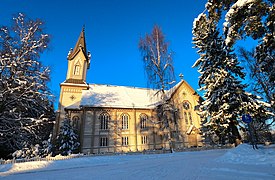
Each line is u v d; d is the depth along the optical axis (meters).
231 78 21.83
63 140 31.83
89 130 36.50
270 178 5.94
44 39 20.84
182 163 11.86
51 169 12.75
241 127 20.94
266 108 20.34
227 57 23.11
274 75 14.05
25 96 19.47
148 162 14.23
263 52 13.39
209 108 22.67
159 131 40.62
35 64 20.17
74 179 8.05
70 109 38.31
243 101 20.80
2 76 18.14
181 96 42.25
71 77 45.66
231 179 6.14
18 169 13.31
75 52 47.84
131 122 40.06
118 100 42.53
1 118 17.72
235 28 9.61
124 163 14.73
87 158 19.48
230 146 31.03
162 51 25.47
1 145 20.84
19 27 20.00
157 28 26.36
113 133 37.88
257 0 8.51
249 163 9.27
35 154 24.30
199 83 25.56
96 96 42.09
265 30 10.38
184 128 39.78
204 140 38.84
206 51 24.64
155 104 42.94
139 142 39.00
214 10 11.27
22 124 18.47
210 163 10.62
